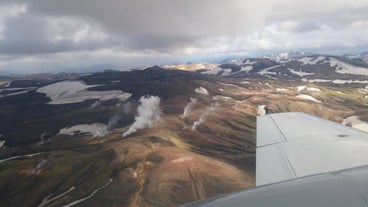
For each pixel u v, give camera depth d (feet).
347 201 16.79
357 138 44.60
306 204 17.11
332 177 21.04
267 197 18.70
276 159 41.34
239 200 18.85
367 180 19.54
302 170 36.83
